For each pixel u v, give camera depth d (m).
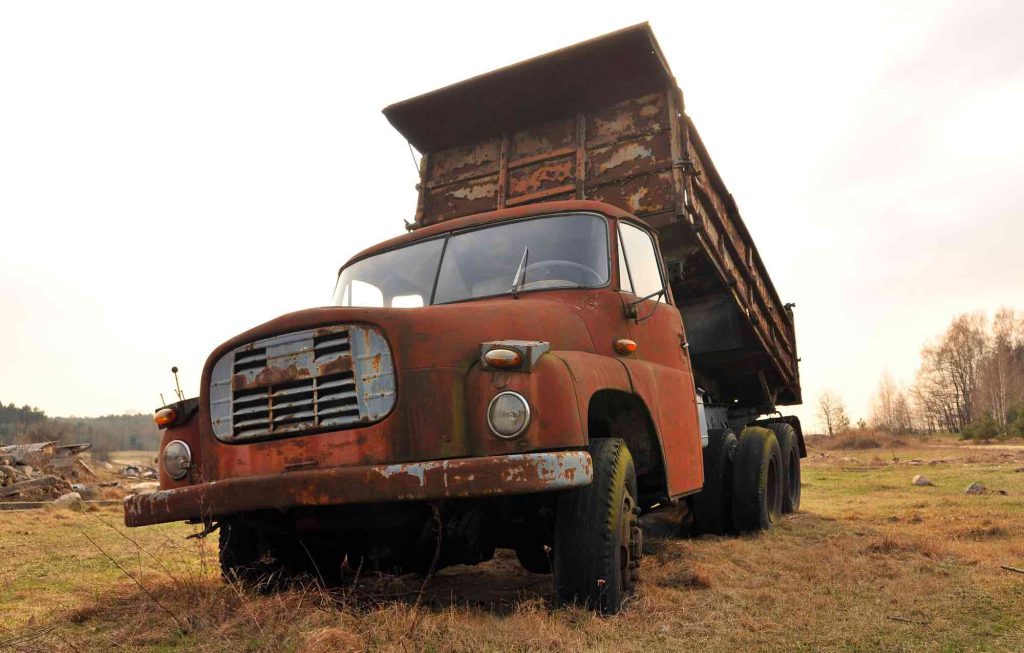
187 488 3.43
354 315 3.30
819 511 8.89
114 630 3.16
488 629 3.02
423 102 6.77
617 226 4.63
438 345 3.26
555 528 3.48
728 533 7.10
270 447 3.40
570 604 3.39
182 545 6.18
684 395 5.03
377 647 2.78
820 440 51.50
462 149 7.42
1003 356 81.50
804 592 4.14
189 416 3.84
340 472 3.08
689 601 3.81
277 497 3.17
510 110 6.86
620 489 3.53
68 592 4.40
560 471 2.98
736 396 9.52
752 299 8.23
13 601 4.13
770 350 8.75
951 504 9.12
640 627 3.22
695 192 6.50
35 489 12.92
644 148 6.37
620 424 4.32
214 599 3.40
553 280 4.28
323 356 3.36
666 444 4.45
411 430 3.16
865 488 12.59
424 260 4.68
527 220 4.59
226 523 4.04
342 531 3.77
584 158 6.61
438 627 3.04
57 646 2.93
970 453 27.77
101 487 15.55
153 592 3.69
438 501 3.33
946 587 4.21
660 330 4.89
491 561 5.66
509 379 3.17
